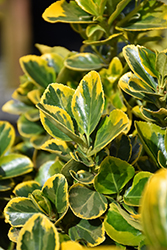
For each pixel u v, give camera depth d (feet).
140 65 1.17
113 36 1.26
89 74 1.12
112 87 1.34
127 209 1.10
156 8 1.31
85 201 1.11
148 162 1.24
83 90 1.13
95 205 1.10
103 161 1.08
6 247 1.27
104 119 1.13
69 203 1.10
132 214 1.09
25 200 1.16
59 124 1.04
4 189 1.32
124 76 1.21
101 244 1.13
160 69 1.11
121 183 1.12
